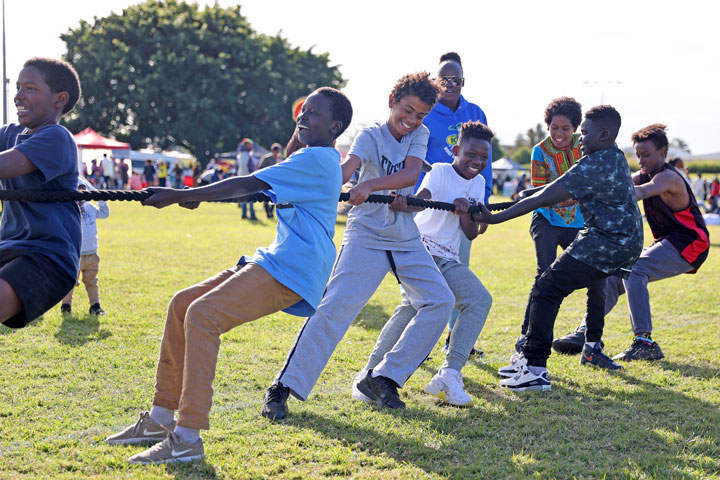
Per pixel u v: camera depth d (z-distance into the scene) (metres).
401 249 3.86
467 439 3.42
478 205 4.16
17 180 2.81
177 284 7.36
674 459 3.22
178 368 3.12
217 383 4.11
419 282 3.89
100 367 4.34
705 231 5.27
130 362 4.46
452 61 5.08
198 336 2.92
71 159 2.84
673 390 4.34
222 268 8.66
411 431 3.48
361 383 3.90
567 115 5.00
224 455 3.05
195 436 2.96
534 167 5.23
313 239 3.09
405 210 3.85
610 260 4.18
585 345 4.94
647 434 3.53
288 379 3.62
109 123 45.94
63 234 2.85
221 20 48.75
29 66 2.83
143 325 5.48
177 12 48.22
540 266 5.05
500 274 9.16
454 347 4.02
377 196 3.66
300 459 3.06
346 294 3.73
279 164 3.03
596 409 3.95
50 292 2.80
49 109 2.86
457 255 4.23
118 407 3.66
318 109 3.16
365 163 3.84
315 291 3.10
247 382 4.16
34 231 2.81
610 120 4.18
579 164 4.19
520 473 3.01
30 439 3.17
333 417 3.64
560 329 6.06
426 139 3.97
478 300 4.05
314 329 3.68
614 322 6.52
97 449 3.05
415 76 3.74
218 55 47.09
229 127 44.44
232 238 12.43
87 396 3.81
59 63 2.88
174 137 43.94
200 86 44.66
